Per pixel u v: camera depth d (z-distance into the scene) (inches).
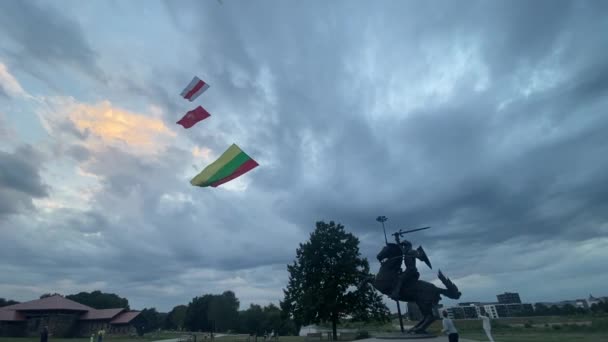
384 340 820.6
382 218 1331.2
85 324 2775.6
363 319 1647.4
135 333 2982.3
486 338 1007.6
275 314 3075.8
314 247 1744.6
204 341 2102.6
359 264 1736.0
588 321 1707.7
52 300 2819.9
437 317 860.0
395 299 888.3
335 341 1568.7
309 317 1616.6
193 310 3772.1
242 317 3442.4
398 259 945.5
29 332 2554.1
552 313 3572.8
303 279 1729.8
